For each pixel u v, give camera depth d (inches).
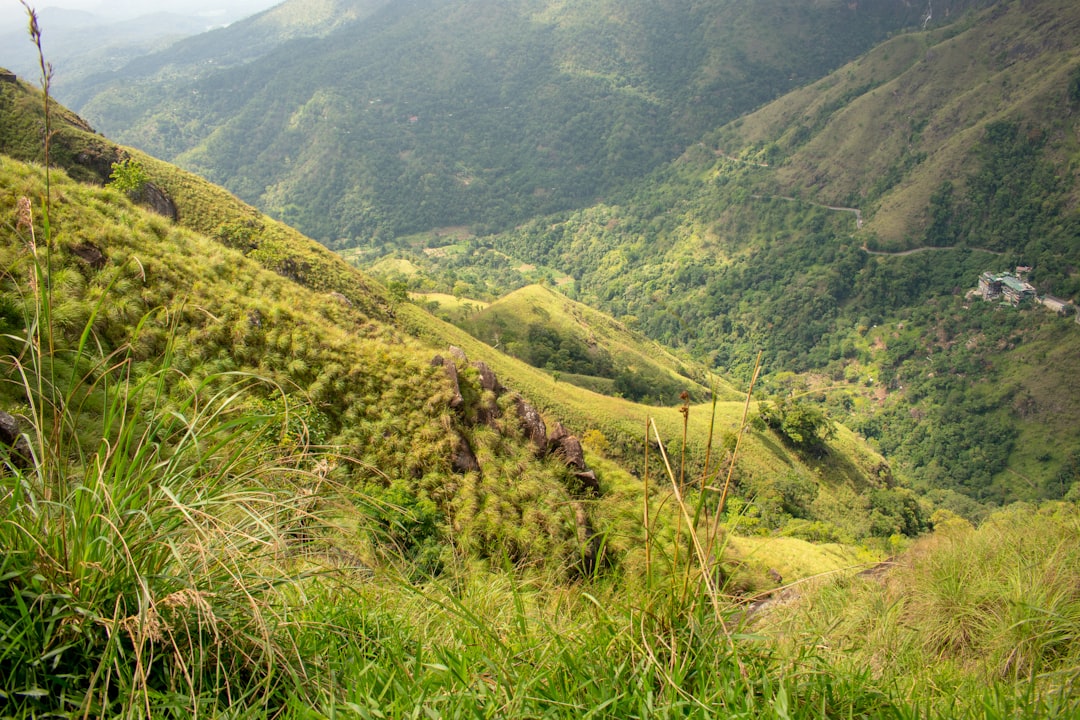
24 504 100.4
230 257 808.9
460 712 89.5
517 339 4456.2
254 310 635.5
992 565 211.2
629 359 4790.8
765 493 1760.6
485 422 660.1
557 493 543.8
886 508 2347.4
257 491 117.4
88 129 2278.5
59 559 99.9
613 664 103.4
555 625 127.0
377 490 403.2
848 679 110.0
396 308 2244.1
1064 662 142.3
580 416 2102.6
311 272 1995.6
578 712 89.9
